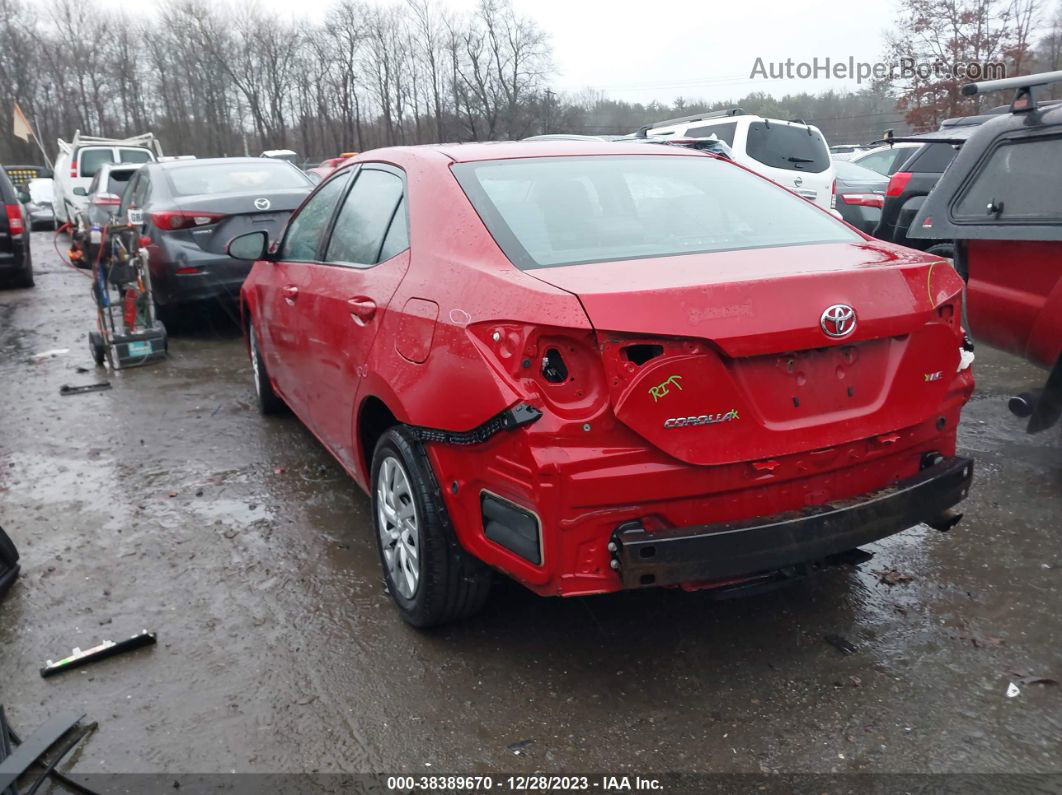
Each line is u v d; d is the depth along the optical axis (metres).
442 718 2.94
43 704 3.07
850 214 12.20
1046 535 4.05
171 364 7.95
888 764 2.65
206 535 4.36
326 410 4.26
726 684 3.05
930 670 3.08
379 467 3.49
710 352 2.61
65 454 5.62
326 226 4.50
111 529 4.47
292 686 3.13
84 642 3.45
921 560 3.87
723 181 3.77
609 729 2.85
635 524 2.66
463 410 2.82
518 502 2.72
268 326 5.30
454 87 47.44
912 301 2.91
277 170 9.64
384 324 3.42
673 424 2.60
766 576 2.85
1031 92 4.81
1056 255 4.52
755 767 2.66
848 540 2.83
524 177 3.49
